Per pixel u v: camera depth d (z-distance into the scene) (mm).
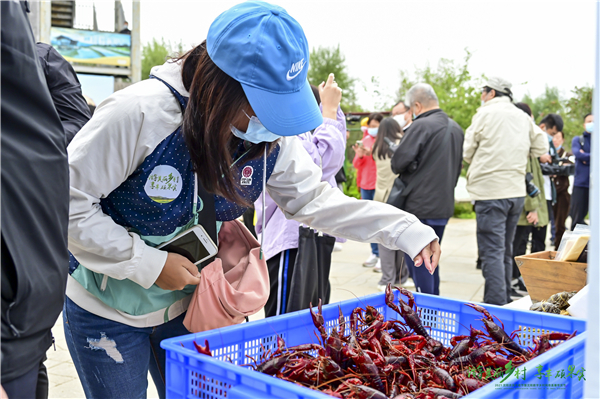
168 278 1550
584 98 18078
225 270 1836
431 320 1868
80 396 2869
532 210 5578
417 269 4133
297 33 1408
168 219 1551
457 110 16891
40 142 1057
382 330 1673
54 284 1090
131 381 1666
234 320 1677
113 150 1400
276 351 1419
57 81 2494
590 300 901
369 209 1761
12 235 993
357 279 5996
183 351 1217
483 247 4629
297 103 1395
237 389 1110
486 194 4570
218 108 1361
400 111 7023
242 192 1670
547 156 6641
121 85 8984
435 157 4266
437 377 1436
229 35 1336
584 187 6914
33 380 1117
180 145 1480
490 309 1764
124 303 1620
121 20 9469
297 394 1014
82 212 1414
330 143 2654
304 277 2424
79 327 1646
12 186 992
